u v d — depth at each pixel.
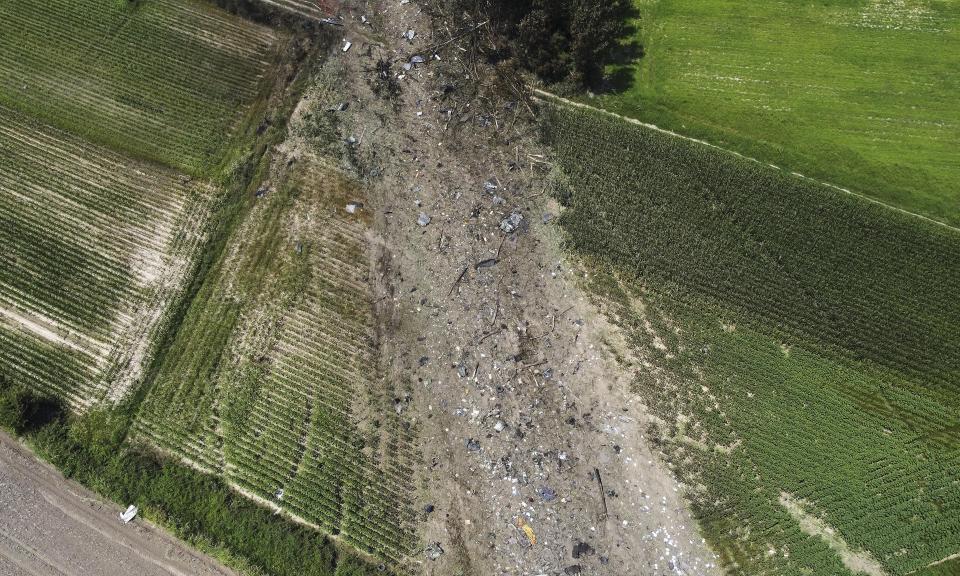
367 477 22.05
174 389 23.20
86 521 21.22
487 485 22.08
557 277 25.33
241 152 27.70
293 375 23.50
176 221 26.23
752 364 24.06
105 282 25.03
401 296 24.95
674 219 26.47
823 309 25.16
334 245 25.84
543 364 23.80
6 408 21.67
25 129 28.17
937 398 23.98
